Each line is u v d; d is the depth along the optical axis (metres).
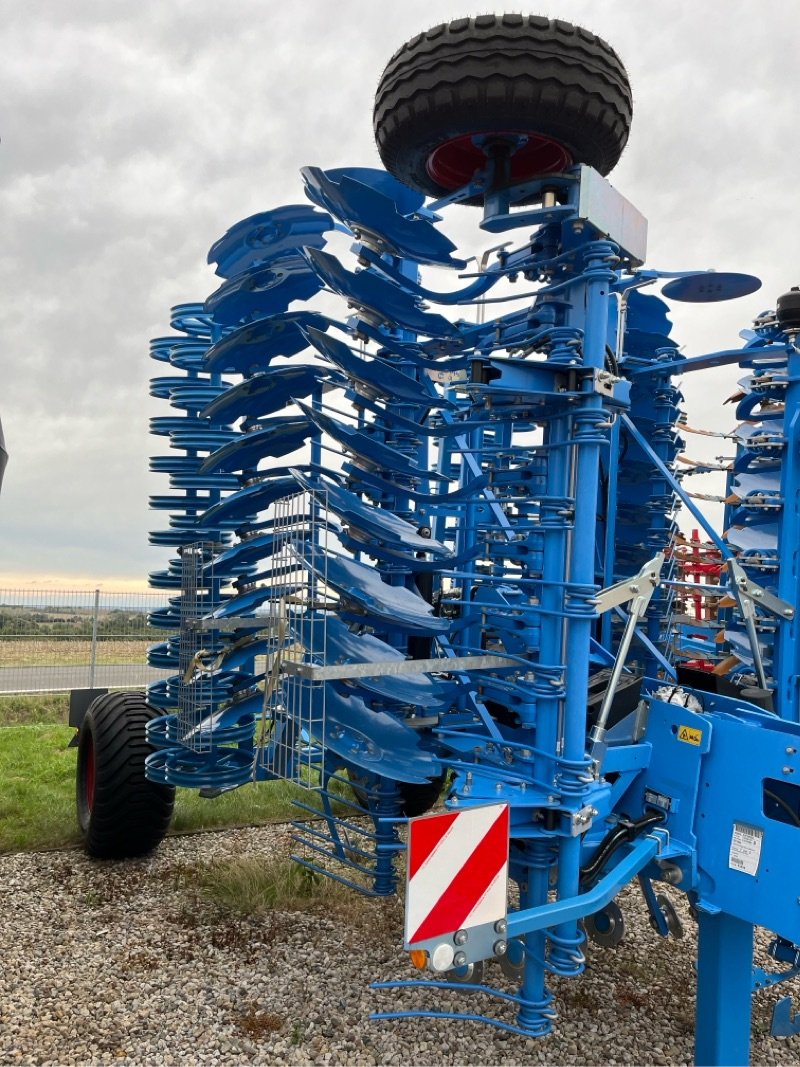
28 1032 3.28
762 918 2.84
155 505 5.18
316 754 4.02
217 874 4.82
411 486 4.04
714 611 5.07
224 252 4.35
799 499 4.10
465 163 3.29
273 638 3.48
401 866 5.05
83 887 4.71
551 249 3.22
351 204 3.21
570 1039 3.37
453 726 3.61
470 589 4.20
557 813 2.94
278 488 4.00
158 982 3.68
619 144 3.00
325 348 3.42
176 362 5.16
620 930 3.22
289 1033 3.31
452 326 3.51
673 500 4.48
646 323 4.64
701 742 3.09
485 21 2.71
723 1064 3.04
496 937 2.47
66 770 7.16
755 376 4.52
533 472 3.14
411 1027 3.39
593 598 2.89
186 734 4.31
